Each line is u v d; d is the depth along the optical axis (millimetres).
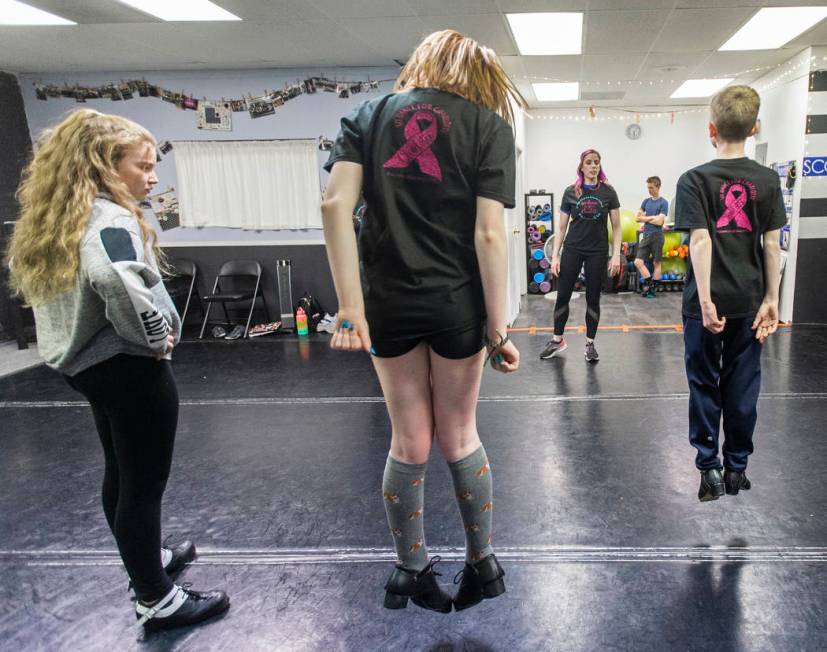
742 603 1890
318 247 6668
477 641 1776
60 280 1510
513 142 1267
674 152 9367
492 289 1241
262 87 6484
